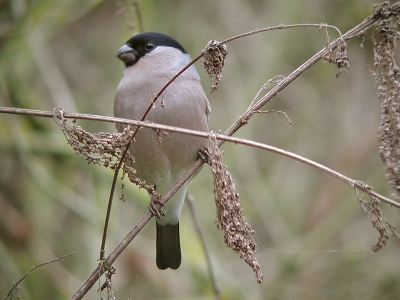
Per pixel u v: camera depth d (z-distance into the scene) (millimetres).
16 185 8578
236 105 10336
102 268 4680
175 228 7496
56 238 8734
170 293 8953
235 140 4641
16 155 8500
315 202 10469
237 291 8578
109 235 8719
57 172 8766
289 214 10555
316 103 10828
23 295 7961
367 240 9852
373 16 4816
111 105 9914
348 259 9719
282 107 10922
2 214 8430
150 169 7051
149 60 6953
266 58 10516
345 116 10727
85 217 8406
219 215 4684
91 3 8867
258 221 10227
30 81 9164
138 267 8922
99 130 9750
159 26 10305
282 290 9391
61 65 10094
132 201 9641
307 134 10859
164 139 6703
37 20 8586
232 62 10633
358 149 10484
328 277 9695
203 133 4680
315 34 10516
